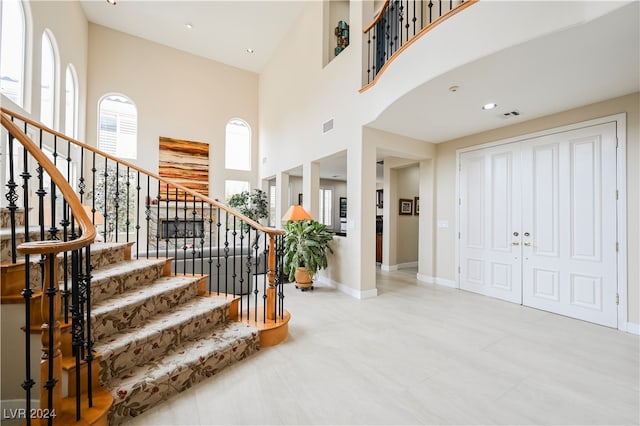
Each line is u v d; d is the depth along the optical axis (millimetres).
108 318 2018
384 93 3521
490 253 4277
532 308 3744
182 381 1974
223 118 7805
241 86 8102
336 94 4785
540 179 3715
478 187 4453
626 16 1814
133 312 2207
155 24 6301
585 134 3316
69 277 2324
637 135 2947
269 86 7633
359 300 4098
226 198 7879
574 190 3398
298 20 6059
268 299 2865
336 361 2389
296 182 9477
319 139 5266
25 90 3361
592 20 1855
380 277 5605
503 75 2645
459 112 3574
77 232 2818
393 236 6297
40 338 1631
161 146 6953
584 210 3314
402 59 3131
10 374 1637
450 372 2229
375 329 3059
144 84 6781
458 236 4738
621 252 3031
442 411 1787
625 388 2025
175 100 7152
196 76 7438
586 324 3193
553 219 3584
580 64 2426
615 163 3086
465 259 4633
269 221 8383
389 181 6234
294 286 4898
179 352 2160
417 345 2684
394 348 2623
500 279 4148
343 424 1675
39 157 1497
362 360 2406
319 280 5312
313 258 4559
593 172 3248
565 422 1694
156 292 2457
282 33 6609
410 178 6766
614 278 3080
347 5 5574
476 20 2393
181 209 7145
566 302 3453
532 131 3801
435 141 4961
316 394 1951
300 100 5973
